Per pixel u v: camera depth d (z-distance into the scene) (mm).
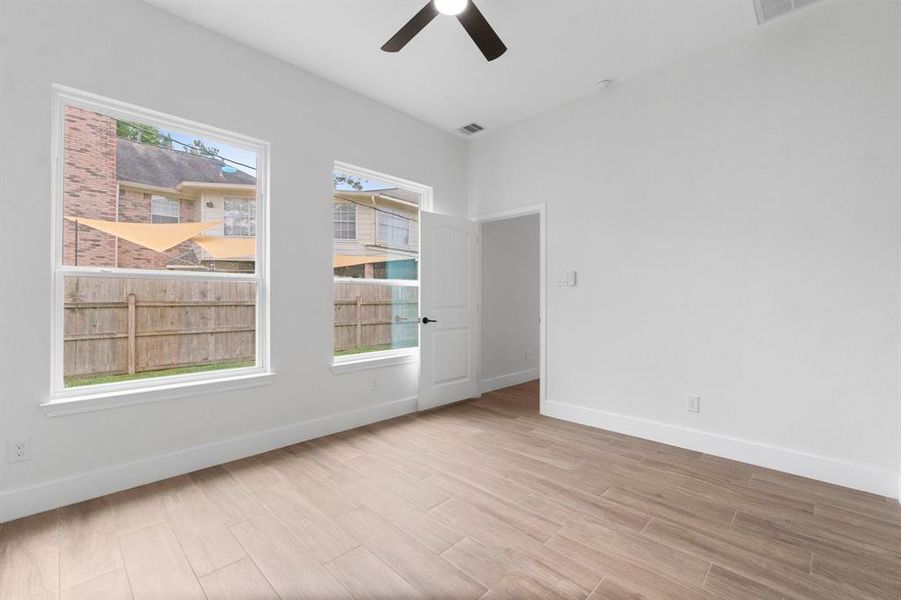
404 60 3102
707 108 2959
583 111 3660
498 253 5066
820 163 2527
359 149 3604
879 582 1620
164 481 2494
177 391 2584
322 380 3344
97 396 2311
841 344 2469
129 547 1836
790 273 2635
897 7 2295
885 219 2340
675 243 3119
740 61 2811
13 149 2098
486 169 4477
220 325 2902
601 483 2477
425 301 4078
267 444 2998
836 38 2461
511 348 5262
